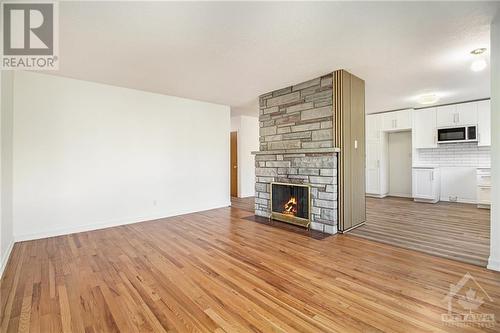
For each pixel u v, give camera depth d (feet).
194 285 7.14
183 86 14.07
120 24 7.57
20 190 11.12
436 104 19.19
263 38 8.55
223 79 12.85
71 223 12.46
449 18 7.42
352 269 8.00
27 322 5.59
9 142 10.23
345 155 11.82
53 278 7.63
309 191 12.65
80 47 9.06
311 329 5.25
